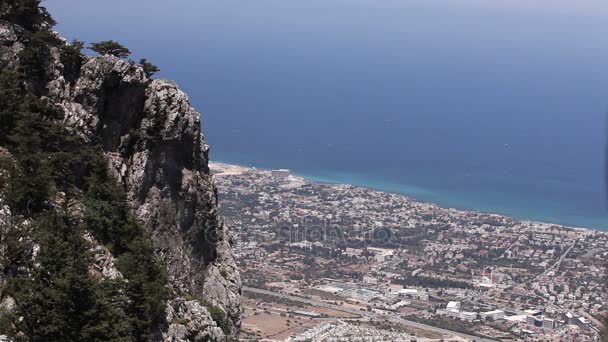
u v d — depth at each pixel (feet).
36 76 241.55
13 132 229.04
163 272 242.37
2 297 203.41
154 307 226.58
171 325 235.61
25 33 243.60
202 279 282.15
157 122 265.95
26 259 209.26
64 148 239.30
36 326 202.18
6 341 198.08
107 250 232.12
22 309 200.75
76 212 231.09
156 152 264.31
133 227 241.55
